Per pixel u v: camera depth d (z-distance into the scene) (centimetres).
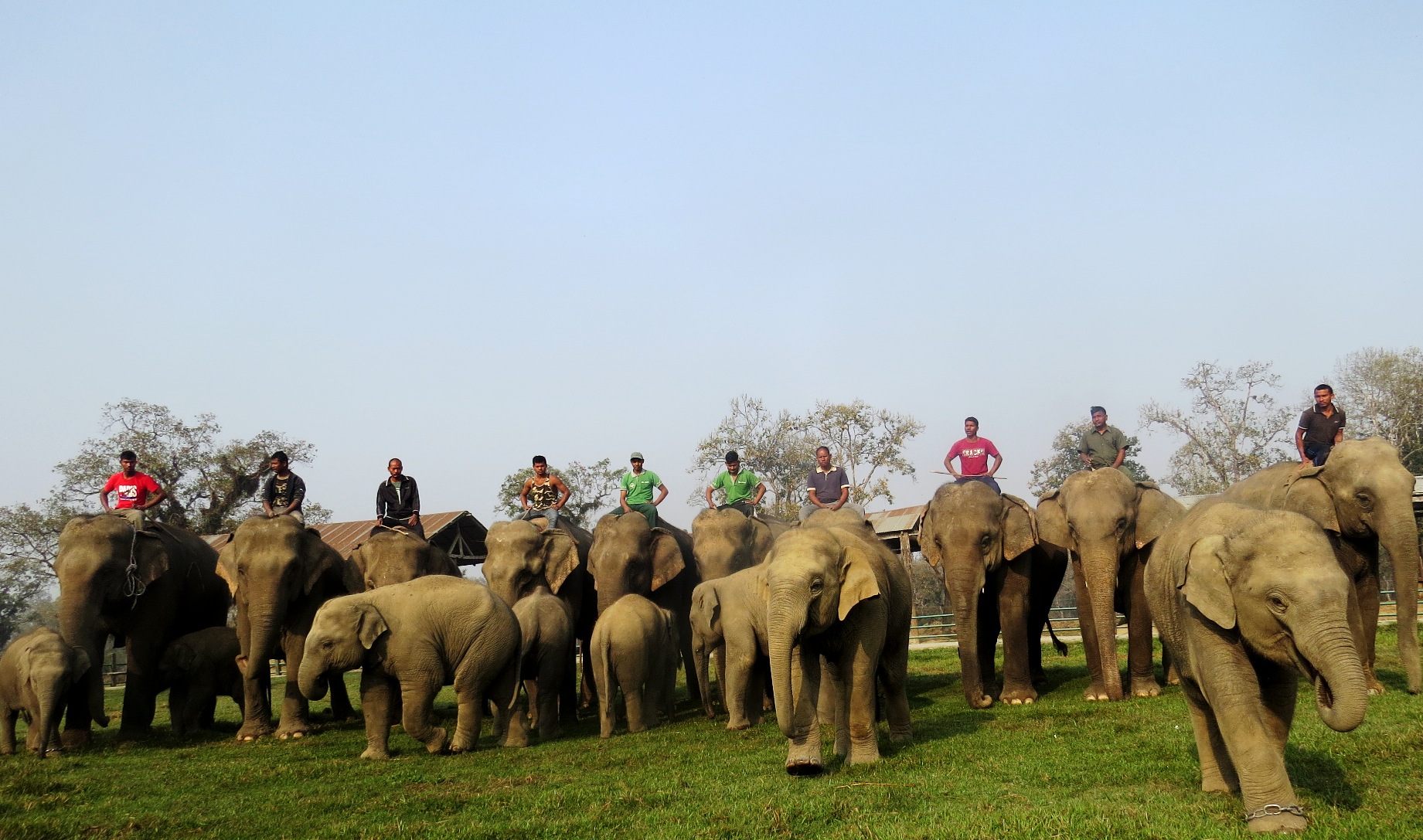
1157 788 774
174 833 773
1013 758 917
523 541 1602
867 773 877
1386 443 1259
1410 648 1082
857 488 5053
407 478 1797
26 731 1455
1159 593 723
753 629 1227
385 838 729
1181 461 5178
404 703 1159
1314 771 796
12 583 5056
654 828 723
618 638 1301
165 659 1491
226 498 4800
